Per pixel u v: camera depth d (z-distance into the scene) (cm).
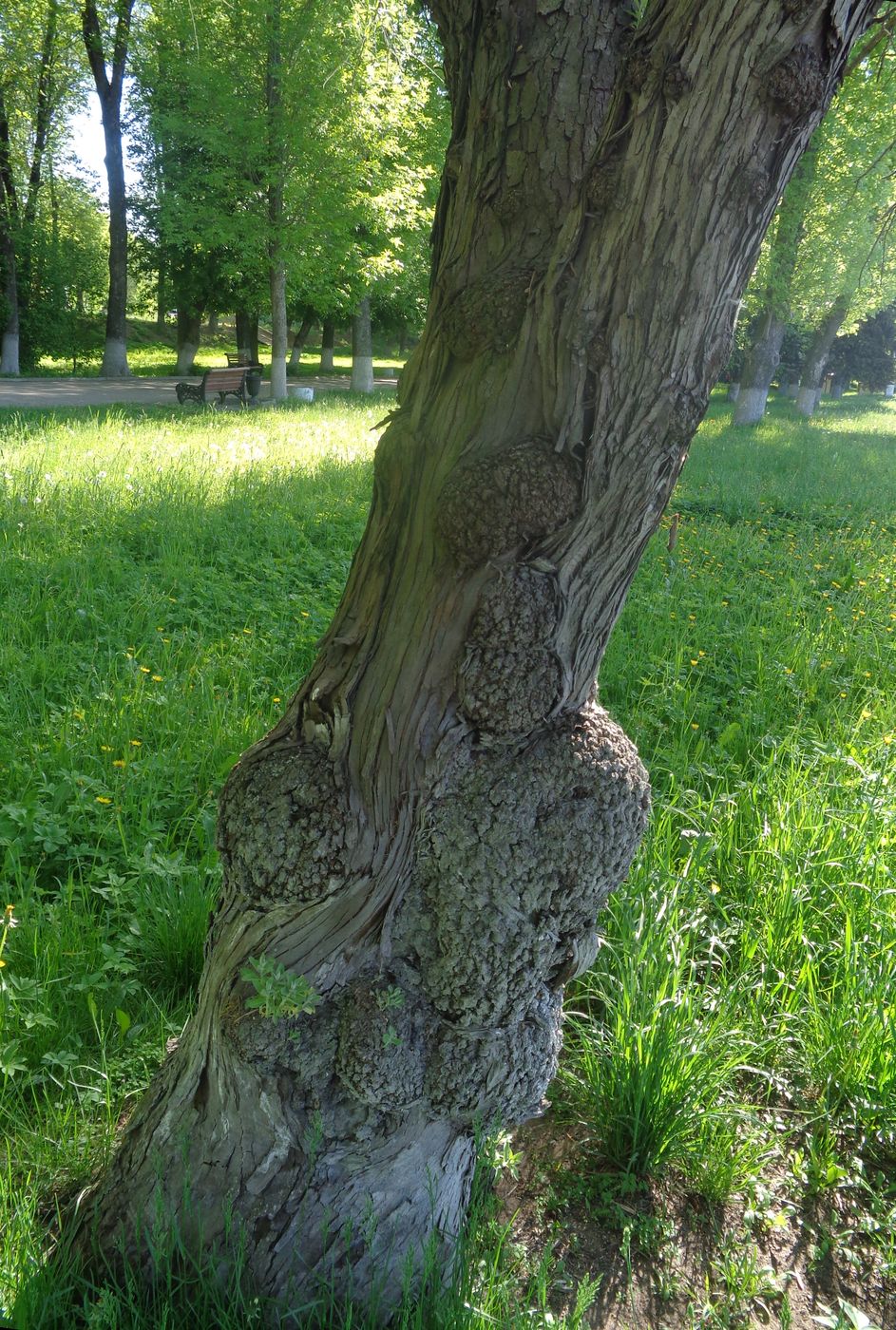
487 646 199
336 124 1839
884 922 373
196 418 1579
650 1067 290
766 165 172
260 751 215
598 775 213
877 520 1178
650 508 198
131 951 355
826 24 164
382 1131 219
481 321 196
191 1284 229
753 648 688
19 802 414
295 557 781
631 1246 276
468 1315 225
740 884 410
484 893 208
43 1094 297
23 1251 227
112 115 2511
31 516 795
